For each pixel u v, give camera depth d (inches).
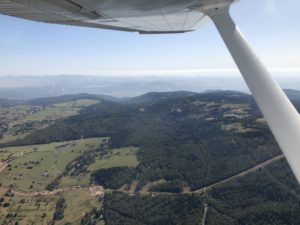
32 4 158.6
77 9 180.9
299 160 148.5
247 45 200.7
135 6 189.2
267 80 179.0
